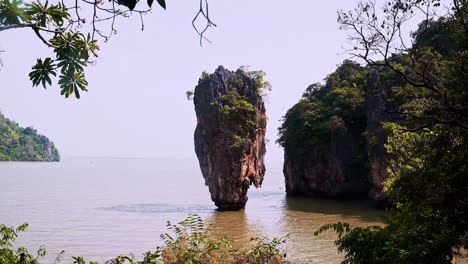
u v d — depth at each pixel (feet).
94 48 17.44
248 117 215.92
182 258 31.17
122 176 590.55
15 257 27.22
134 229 145.69
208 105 214.90
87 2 15.97
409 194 39.04
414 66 38.17
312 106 282.15
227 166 204.13
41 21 16.03
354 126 265.13
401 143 54.65
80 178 507.30
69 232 138.31
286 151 301.02
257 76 280.10
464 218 33.06
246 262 33.71
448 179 34.63
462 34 38.75
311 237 124.47
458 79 39.70
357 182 259.80
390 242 32.45
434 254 30.78
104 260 96.22
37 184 388.57
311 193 279.08
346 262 36.09
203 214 188.34
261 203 237.25
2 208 205.98
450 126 38.34
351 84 293.02
